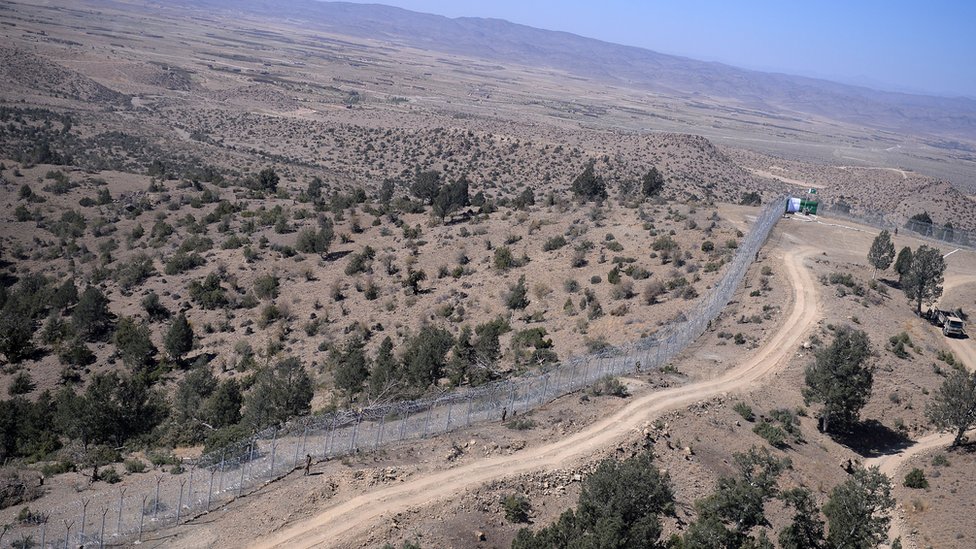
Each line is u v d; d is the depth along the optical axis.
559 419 55.56
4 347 85.94
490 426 54.84
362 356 69.31
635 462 40.88
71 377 83.19
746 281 92.50
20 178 153.25
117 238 128.25
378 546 40.47
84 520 42.44
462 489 45.59
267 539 41.03
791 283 90.25
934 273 87.81
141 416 62.41
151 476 50.53
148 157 199.12
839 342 61.69
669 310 83.25
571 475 47.94
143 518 43.22
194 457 55.16
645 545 36.44
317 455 50.16
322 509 43.91
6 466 52.56
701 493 48.25
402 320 92.62
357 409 59.28
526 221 124.25
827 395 60.72
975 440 62.72
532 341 79.31
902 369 71.69
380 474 46.84
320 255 117.25
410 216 138.12
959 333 84.25
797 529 43.56
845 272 97.12
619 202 135.88
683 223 115.06
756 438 57.12
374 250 118.00
